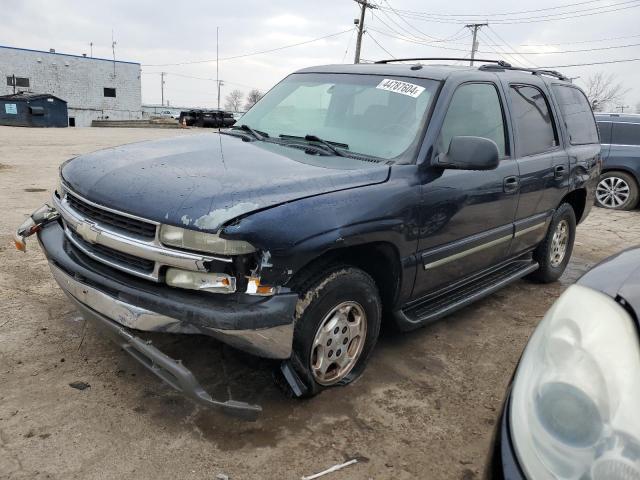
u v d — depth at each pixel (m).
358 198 2.94
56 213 3.53
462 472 2.66
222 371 3.33
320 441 2.80
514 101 4.51
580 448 1.33
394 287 3.38
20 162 12.62
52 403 2.95
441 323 4.47
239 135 4.03
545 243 5.28
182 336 3.67
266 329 2.53
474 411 3.20
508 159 4.30
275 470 2.57
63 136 23.06
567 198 5.61
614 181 10.83
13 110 35.25
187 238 2.49
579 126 5.66
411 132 3.54
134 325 2.63
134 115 59.00
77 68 54.50
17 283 4.55
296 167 3.11
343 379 3.25
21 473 2.44
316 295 2.83
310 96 4.19
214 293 2.54
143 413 2.92
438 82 3.79
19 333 3.68
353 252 3.10
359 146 3.59
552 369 1.47
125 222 2.71
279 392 3.17
